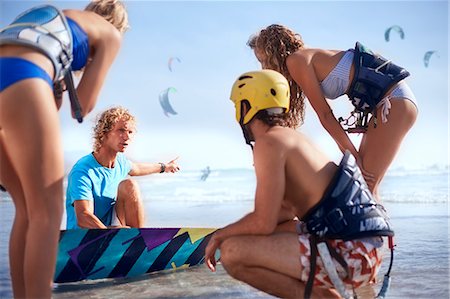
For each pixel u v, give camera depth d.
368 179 3.55
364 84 3.55
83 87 2.77
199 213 6.85
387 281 2.84
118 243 3.47
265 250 2.64
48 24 2.62
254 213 2.66
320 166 2.67
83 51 2.75
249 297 2.99
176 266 3.71
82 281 3.42
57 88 2.74
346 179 2.64
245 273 2.71
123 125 3.89
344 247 2.60
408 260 3.77
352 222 2.59
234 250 2.67
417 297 2.90
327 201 2.61
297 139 2.68
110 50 2.85
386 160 3.55
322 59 3.59
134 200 3.88
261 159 2.62
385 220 2.69
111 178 3.97
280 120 2.81
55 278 3.33
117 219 3.98
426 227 5.05
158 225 5.65
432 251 4.02
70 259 3.33
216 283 3.30
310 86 3.54
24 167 2.44
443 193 7.98
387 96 3.54
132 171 4.25
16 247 2.71
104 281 3.42
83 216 3.68
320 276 2.63
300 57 3.54
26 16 2.66
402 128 3.52
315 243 2.62
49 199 2.45
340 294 2.55
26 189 2.46
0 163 2.70
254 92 2.77
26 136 2.41
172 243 3.65
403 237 4.56
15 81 2.42
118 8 3.03
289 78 3.66
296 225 2.88
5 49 2.52
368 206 2.64
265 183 2.60
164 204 8.28
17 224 2.73
